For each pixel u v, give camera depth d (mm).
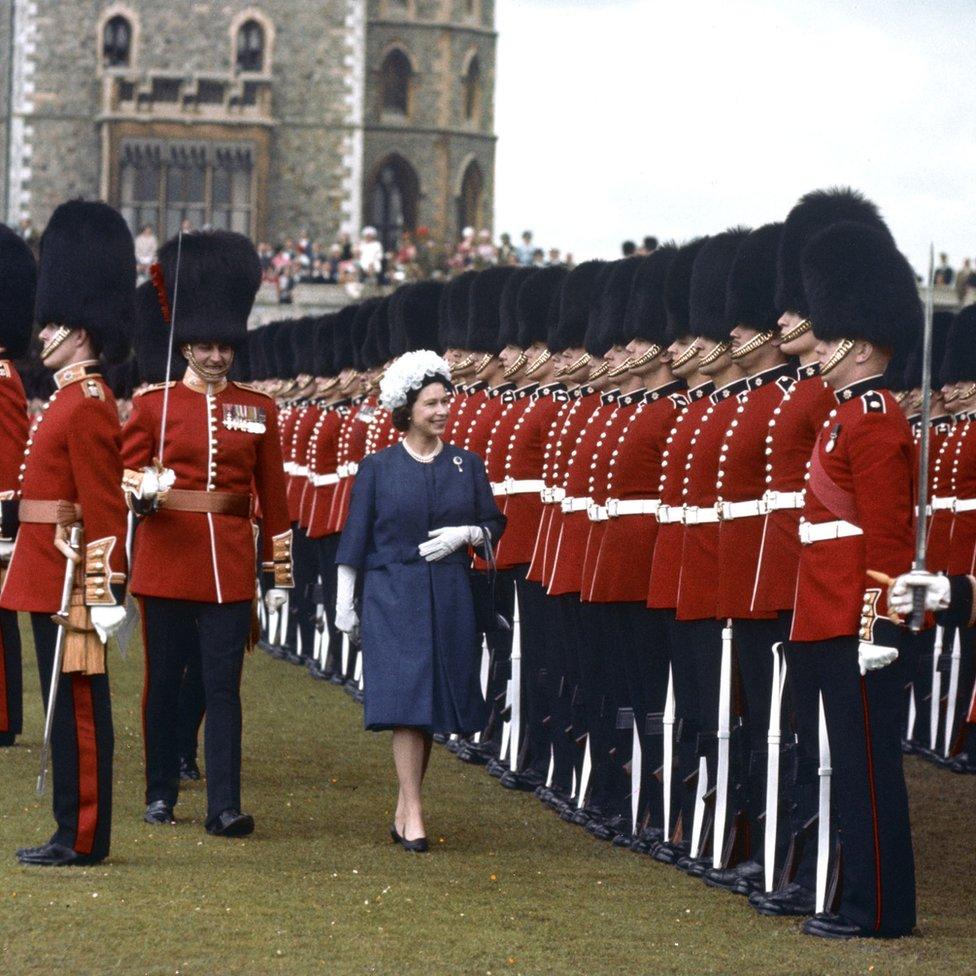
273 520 10992
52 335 9812
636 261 11555
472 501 10734
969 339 14195
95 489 9438
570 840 10906
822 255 8828
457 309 14602
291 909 8758
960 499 14055
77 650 9430
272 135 66000
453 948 8188
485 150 70812
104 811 9562
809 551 8828
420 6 69312
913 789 13031
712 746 9992
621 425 11297
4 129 65812
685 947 8336
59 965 7785
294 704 15875
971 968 8031
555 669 12234
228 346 10805
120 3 65000
